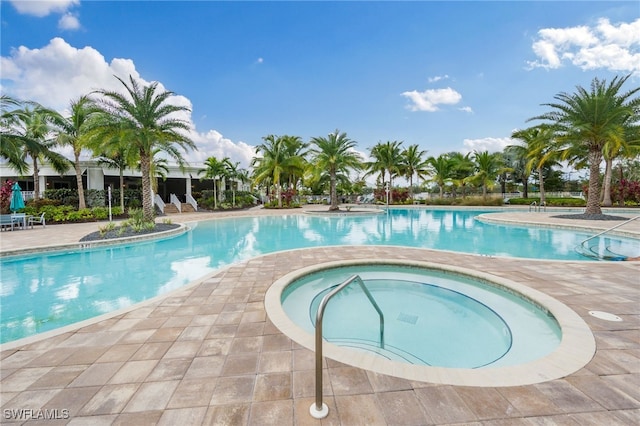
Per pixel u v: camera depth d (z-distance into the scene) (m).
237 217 19.20
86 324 3.37
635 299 3.92
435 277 5.67
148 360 2.64
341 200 36.59
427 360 3.19
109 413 2.00
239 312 3.71
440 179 30.45
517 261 6.15
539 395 2.11
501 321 4.01
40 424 1.90
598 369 2.41
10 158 15.38
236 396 2.15
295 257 6.81
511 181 33.69
